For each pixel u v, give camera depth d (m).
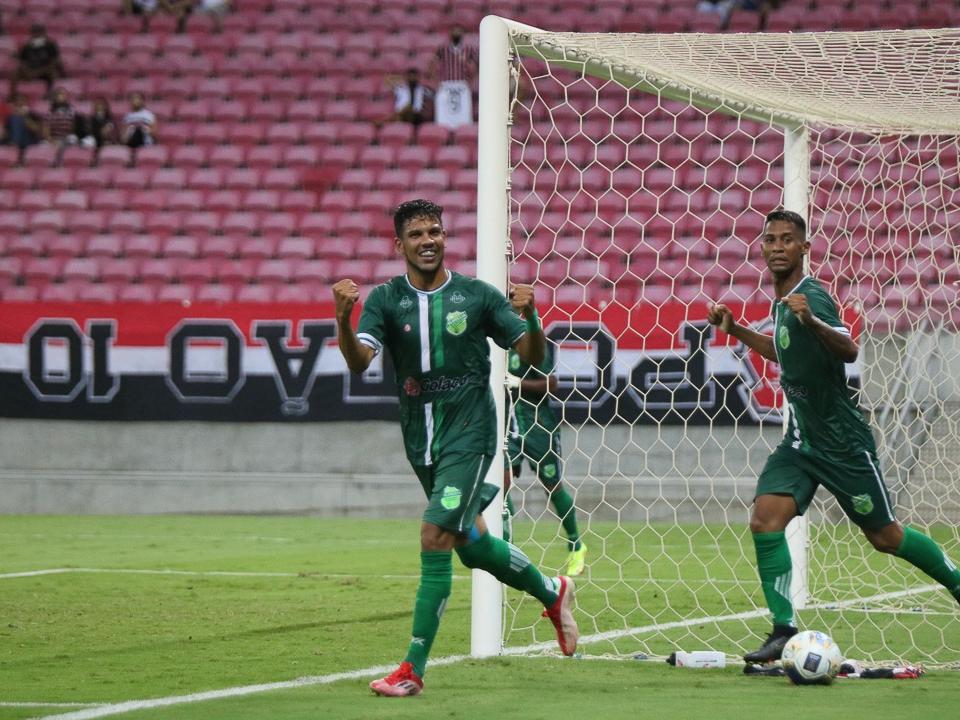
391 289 19.25
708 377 52.69
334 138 74.88
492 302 19.11
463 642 24.47
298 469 57.12
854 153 60.59
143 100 78.50
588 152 69.44
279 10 83.50
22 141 75.06
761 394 52.34
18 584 33.22
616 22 79.44
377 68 79.50
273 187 71.81
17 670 20.75
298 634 25.03
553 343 36.00
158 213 70.00
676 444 53.12
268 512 56.88
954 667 21.98
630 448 53.47
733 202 66.00
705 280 62.25
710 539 46.09
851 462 20.77
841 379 20.69
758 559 21.08
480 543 19.70
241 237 68.06
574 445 53.94
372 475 56.59
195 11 83.75
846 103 29.00
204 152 73.94
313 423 56.94
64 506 57.88
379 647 23.47
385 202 70.12
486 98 23.97
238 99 78.31
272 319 57.31
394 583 33.62
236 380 57.31
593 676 20.30
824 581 34.50
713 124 70.25
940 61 25.23
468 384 19.11
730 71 26.61
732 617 28.05
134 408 57.78
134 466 57.91
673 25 78.62
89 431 58.09
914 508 45.31
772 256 20.84
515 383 26.92
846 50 24.89
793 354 20.67
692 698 18.00
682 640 24.91
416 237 19.08
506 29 24.06
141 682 19.56
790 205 31.50
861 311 43.94
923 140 60.22
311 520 54.81
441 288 19.12
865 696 18.25
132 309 57.94
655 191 67.06
